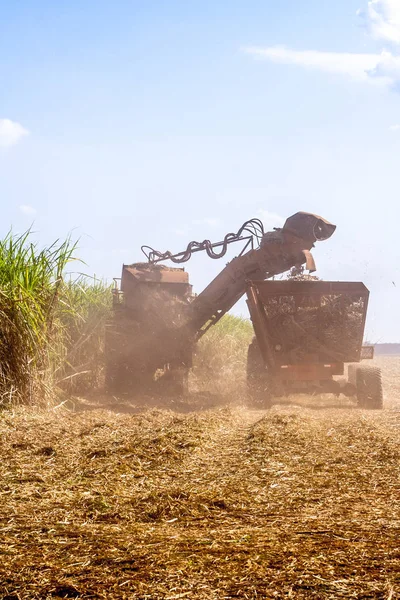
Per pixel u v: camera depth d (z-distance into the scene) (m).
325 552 4.20
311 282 14.38
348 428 9.38
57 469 6.99
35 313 10.79
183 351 16.11
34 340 10.59
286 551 4.23
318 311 14.42
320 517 5.21
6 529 4.89
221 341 20.72
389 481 6.45
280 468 7.06
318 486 6.30
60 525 5.04
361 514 5.29
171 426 9.51
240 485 6.36
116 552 4.27
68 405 12.19
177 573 3.84
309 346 14.52
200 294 16.22
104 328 15.91
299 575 3.78
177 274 16.88
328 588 3.59
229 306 16.19
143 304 16.25
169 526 5.04
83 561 4.09
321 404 14.40
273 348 14.53
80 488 6.27
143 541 4.54
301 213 15.46
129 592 3.59
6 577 3.82
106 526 5.02
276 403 14.33
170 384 15.77
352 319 14.46
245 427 10.13
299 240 15.31
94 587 3.66
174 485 6.41
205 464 7.35
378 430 9.27
